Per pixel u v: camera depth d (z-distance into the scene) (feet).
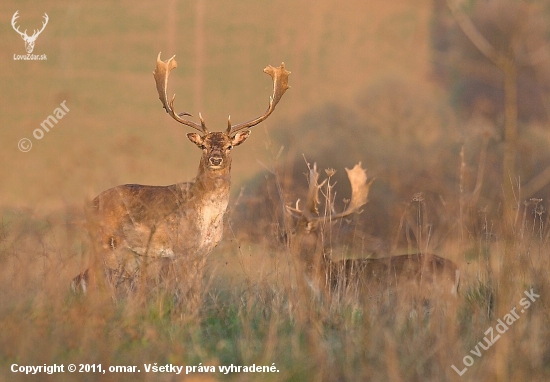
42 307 70.18
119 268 89.04
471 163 140.56
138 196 93.61
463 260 88.28
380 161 164.35
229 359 70.64
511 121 58.95
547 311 73.82
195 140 95.86
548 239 87.04
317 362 64.80
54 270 73.51
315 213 92.27
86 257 87.20
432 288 81.10
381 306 78.43
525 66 58.54
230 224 96.37
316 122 183.83
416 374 62.13
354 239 94.68
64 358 64.49
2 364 62.95
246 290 84.38
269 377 64.54
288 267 83.82
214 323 79.92
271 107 101.19
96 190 93.25
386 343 63.21
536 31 60.85
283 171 108.78
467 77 210.18
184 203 92.27
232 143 96.07
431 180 131.75
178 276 84.74
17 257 73.46
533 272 79.15
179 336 73.46
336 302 81.92
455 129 164.76
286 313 78.64
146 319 76.07
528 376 62.59
